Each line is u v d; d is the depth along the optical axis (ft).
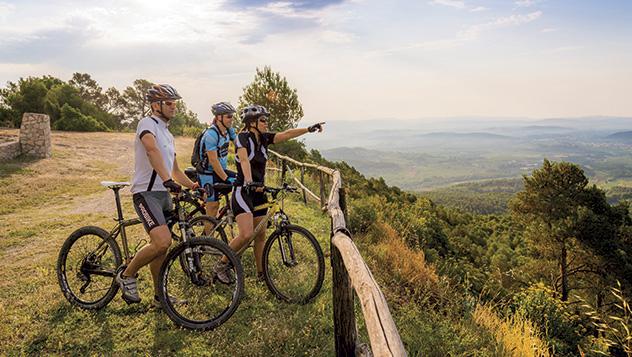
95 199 43.68
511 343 17.94
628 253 108.88
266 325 14.89
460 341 17.37
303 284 16.76
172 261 14.75
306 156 89.25
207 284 15.43
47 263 21.71
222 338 14.19
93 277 16.78
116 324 14.94
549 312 29.14
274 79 82.48
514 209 122.52
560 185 112.78
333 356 13.70
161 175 13.55
